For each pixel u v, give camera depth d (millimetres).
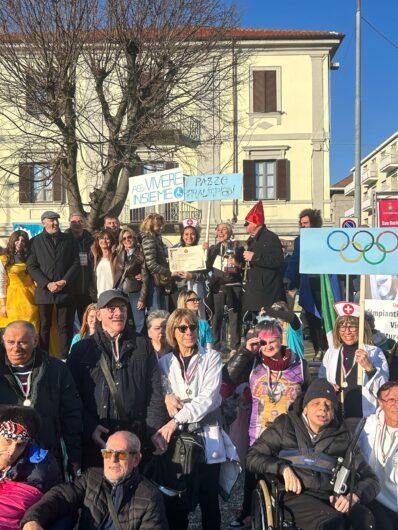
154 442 4660
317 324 9258
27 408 4305
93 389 4719
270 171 30562
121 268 8414
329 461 4578
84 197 27938
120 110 18516
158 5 17703
